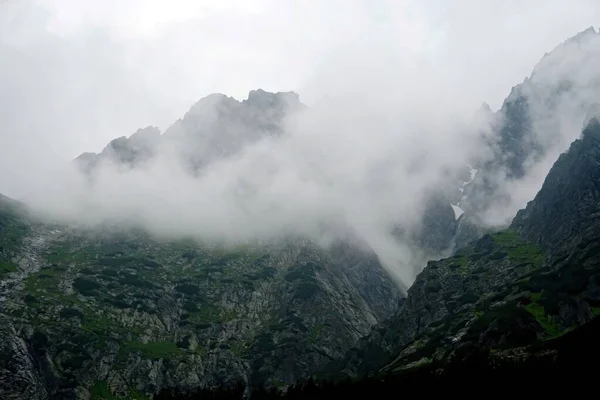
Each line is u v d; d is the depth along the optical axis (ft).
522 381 483.10
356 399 561.02
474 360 566.77
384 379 627.46
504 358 576.20
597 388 437.58
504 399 468.75
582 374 466.29
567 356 515.50
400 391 542.16
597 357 485.97
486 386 494.59
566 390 449.48
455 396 499.92
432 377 555.69
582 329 574.56
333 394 584.81
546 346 576.20
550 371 488.44
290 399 601.62
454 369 563.07
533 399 452.35
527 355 567.59
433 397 513.45
